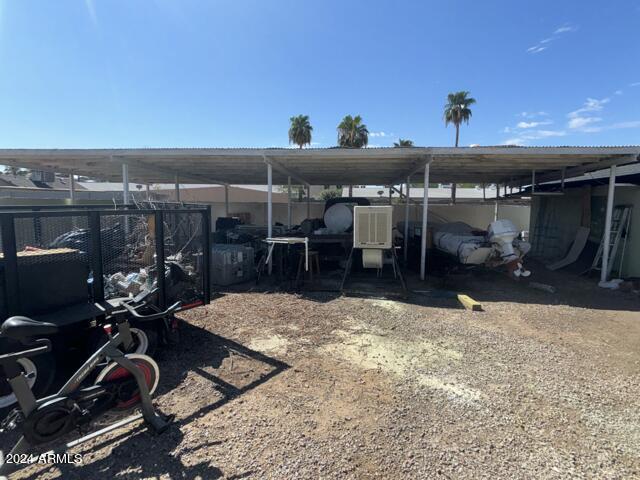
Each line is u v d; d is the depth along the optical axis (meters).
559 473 2.24
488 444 2.51
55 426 2.19
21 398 2.05
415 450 2.44
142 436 2.57
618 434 2.65
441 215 17.22
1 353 2.64
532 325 5.16
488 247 8.47
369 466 2.28
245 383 3.37
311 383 3.38
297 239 7.40
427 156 7.79
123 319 2.61
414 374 3.58
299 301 6.33
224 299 6.44
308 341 4.44
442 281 8.23
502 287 7.67
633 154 7.14
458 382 3.42
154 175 13.36
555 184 12.42
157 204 5.71
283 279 8.21
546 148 7.18
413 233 12.51
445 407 2.98
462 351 4.18
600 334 4.81
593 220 10.15
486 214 17.25
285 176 13.02
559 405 3.04
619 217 8.88
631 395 3.22
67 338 3.10
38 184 27.05
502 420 2.81
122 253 3.78
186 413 2.87
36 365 2.80
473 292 7.15
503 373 3.62
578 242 10.50
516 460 2.35
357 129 26.34
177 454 2.39
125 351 2.88
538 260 11.93
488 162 8.95
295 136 27.30
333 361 3.87
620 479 2.20
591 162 8.65
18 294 2.80
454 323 5.21
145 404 2.61
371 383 3.39
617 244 8.60
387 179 14.27
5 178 25.80
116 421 2.75
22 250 3.30
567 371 3.69
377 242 6.77
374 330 4.87
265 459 2.34
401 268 10.12
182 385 3.32
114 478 2.18
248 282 7.96
